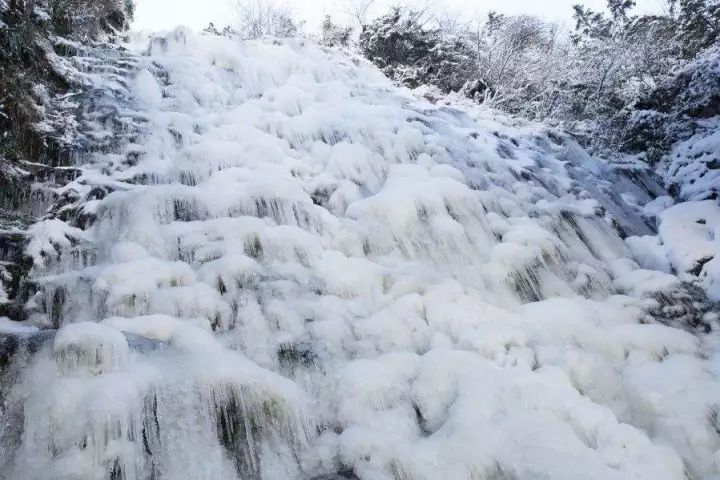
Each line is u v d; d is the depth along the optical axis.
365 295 4.94
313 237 5.38
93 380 3.19
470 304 4.90
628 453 3.29
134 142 7.05
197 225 5.14
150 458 3.09
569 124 14.08
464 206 6.30
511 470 3.17
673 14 20.14
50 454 2.96
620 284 6.04
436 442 3.44
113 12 11.77
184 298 4.25
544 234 6.11
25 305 4.23
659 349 4.71
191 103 8.35
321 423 3.68
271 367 3.96
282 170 6.62
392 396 3.84
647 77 16.75
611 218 7.56
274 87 10.00
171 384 3.31
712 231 6.50
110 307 4.13
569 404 3.60
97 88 7.77
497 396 3.69
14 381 3.22
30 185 5.82
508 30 17.92
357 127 8.00
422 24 17.83
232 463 3.26
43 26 8.05
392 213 5.94
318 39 18.23
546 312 5.08
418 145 7.88
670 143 12.44
